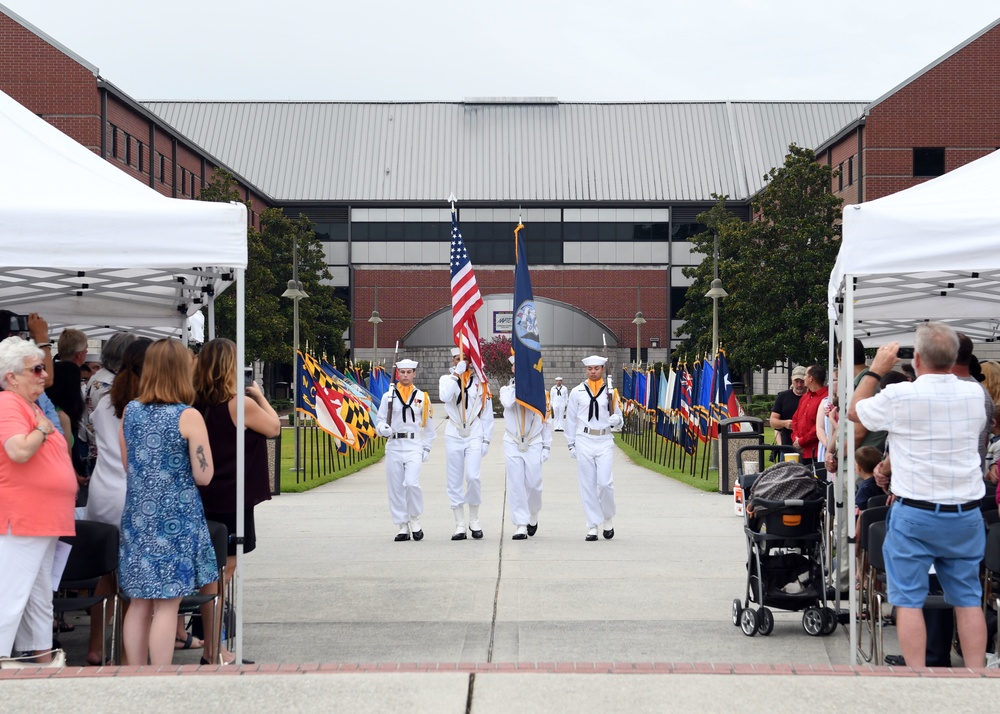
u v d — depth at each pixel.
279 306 53.69
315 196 77.94
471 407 13.08
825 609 7.95
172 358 6.52
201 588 6.88
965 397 6.23
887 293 10.08
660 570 10.83
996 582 7.24
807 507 7.80
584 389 12.88
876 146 50.03
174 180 55.91
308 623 8.52
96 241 6.55
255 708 5.32
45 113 44.69
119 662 6.64
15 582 6.22
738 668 6.02
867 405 6.38
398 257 77.88
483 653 7.54
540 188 78.12
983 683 5.68
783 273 42.28
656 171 79.19
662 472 24.27
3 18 44.62
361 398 25.34
